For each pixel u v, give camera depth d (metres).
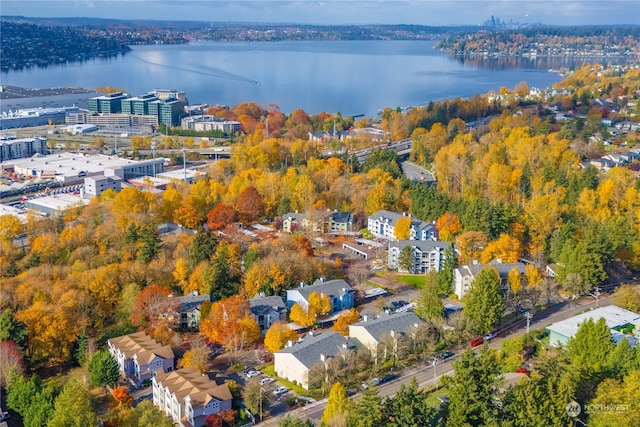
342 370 166.25
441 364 173.38
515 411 127.81
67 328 182.88
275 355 172.88
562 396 127.81
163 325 187.00
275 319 198.88
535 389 129.25
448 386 137.75
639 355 147.25
